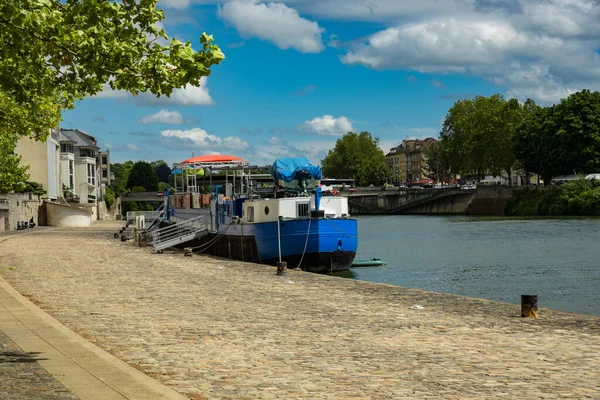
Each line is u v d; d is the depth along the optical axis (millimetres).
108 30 12977
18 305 18766
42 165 104312
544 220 100562
